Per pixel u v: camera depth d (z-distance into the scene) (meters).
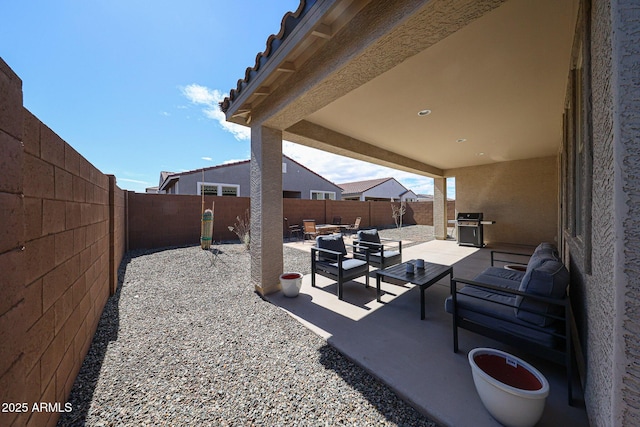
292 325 2.68
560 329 1.77
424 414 1.53
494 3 1.48
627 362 0.88
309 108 2.92
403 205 14.73
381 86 2.89
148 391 1.71
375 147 5.61
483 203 8.03
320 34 2.06
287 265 5.52
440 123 4.12
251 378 1.86
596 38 1.19
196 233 8.11
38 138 1.28
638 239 0.86
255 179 3.65
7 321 0.87
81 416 1.50
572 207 2.40
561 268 1.96
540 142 5.33
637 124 0.86
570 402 1.56
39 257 1.26
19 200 0.94
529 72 2.62
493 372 1.59
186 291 3.69
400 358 2.05
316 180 16.61
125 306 3.12
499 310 2.00
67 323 1.64
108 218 3.38
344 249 4.31
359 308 3.09
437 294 3.58
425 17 1.58
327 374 1.90
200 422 1.48
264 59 2.64
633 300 0.87
